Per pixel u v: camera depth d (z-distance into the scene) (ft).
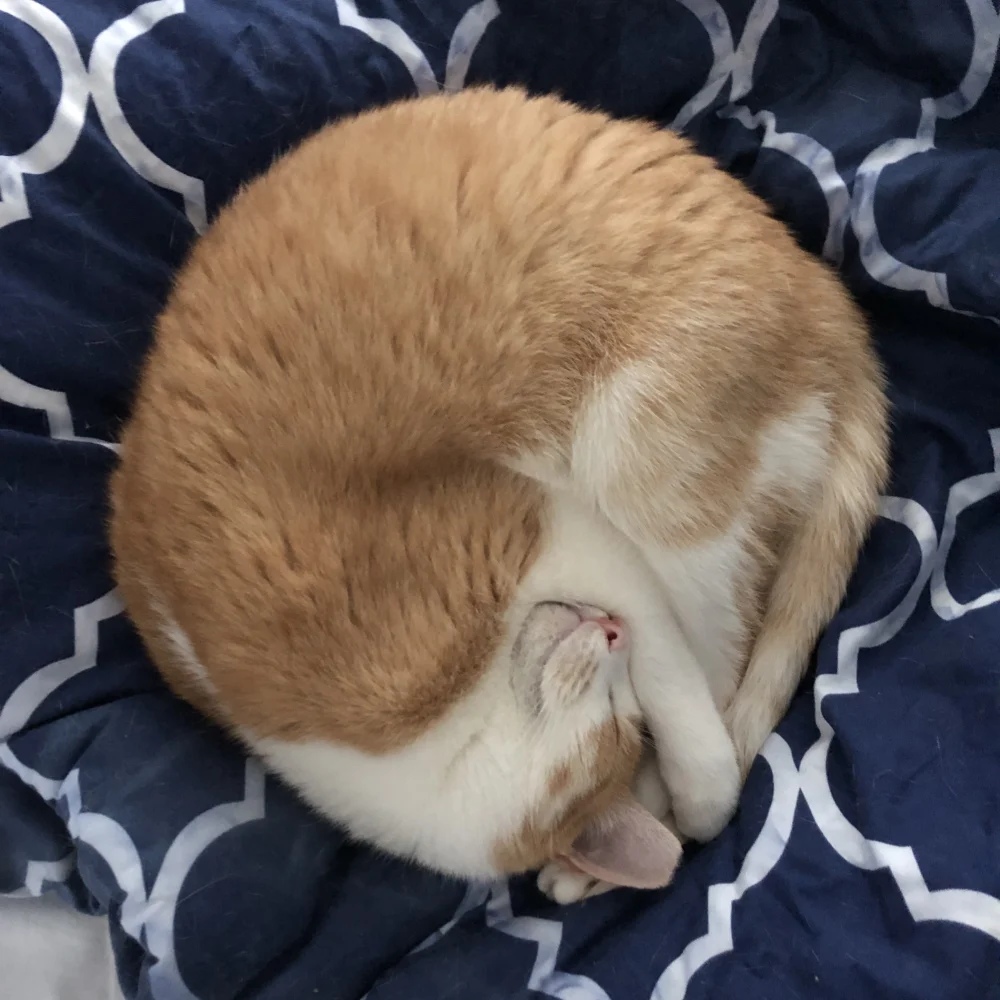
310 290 1.68
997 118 1.94
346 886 1.86
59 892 1.90
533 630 1.81
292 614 1.63
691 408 1.79
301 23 1.92
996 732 1.75
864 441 1.96
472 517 1.77
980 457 1.98
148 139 1.86
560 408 1.80
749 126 2.05
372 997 1.77
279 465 1.65
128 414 1.93
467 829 1.79
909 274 1.96
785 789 1.83
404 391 1.69
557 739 1.78
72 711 1.86
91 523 1.89
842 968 1.65
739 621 1.95
